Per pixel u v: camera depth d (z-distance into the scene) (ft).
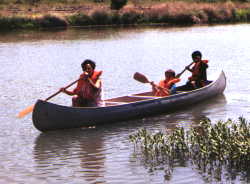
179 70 54.24
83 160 25.81
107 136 30.01
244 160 23.90
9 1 133.28
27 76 51.85
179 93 36.37
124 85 45.70
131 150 27.17
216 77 43.21
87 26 115.96
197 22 122.93
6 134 30.86
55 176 23.65
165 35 92.22
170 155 25.96
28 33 100.32
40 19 111.75
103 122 32.58
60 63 60.64
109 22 119.44
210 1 142.61
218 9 128.98
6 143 28.99
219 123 26.55
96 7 132.05
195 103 37.73
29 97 41.39
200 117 33.91
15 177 23.59
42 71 55.01
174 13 123.13
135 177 23.22
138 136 28.55
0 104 38.81
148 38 87.20
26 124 33.19
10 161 25.85
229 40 81.71
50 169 24.56
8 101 39.88
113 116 32.83
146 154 26.35
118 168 24.47
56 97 41.32
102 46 76.54
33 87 45.85
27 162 25.68
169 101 35.55
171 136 27.04
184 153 26.12
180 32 98.07
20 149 27.86
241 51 67.82
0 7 124.16
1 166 25.09
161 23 122.83
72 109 31.50
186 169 23.93
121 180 22.94
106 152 26.94
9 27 108.88
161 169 24.09
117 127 32.09
